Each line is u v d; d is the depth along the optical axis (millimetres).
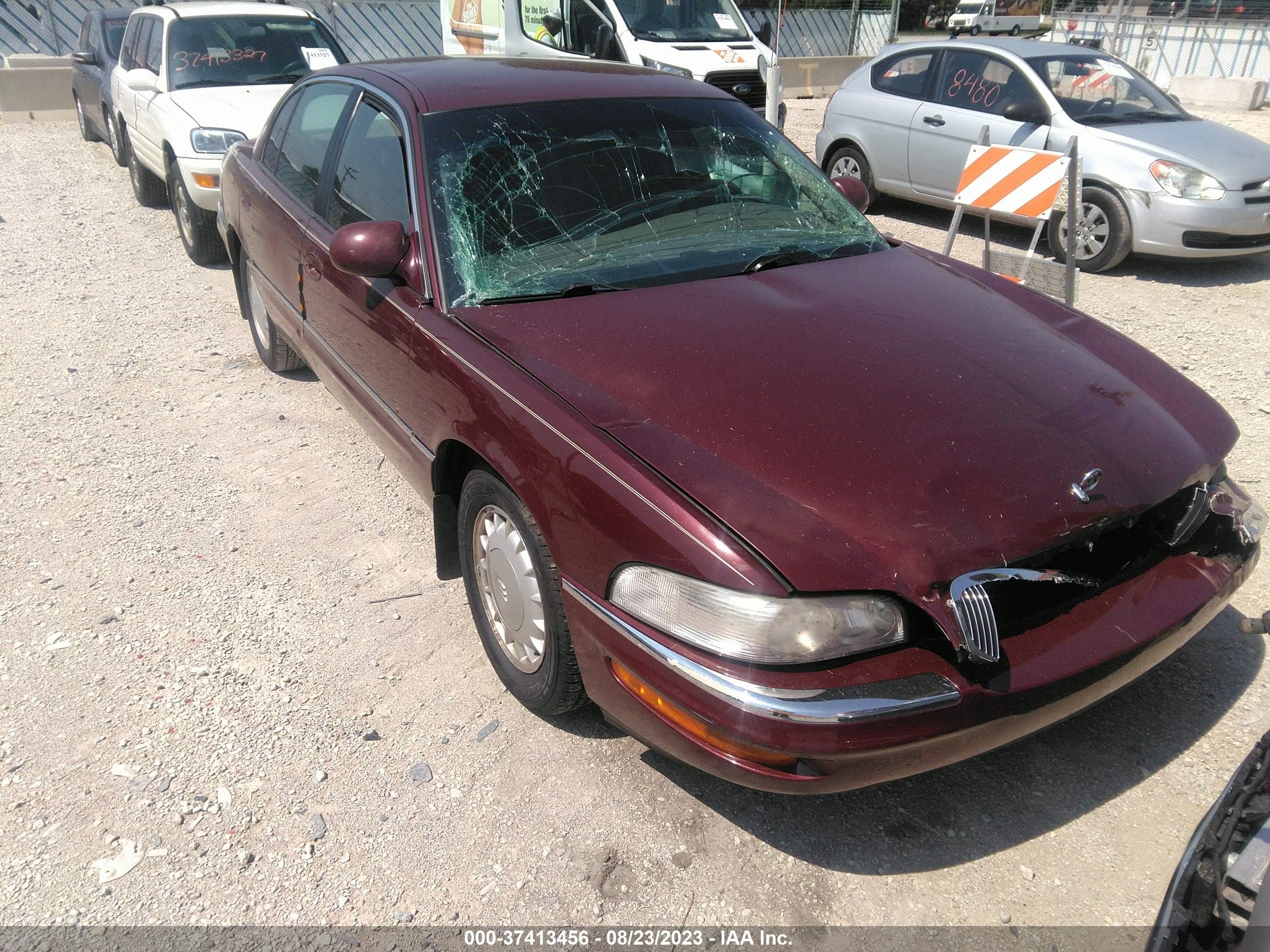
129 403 5121
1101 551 2471
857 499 2232
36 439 4699
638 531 2262
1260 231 7062
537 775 2736
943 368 2691
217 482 4336
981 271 3605
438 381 2961
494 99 3512
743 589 2096
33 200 9469
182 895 2371
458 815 2604
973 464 2344
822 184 3912
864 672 2098
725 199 3564
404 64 4016
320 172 4070
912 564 2125
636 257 3213
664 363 2652
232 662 3186
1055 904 2342
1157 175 7070
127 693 3035
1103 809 2611
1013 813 2605
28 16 17234
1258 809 1890
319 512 4105
